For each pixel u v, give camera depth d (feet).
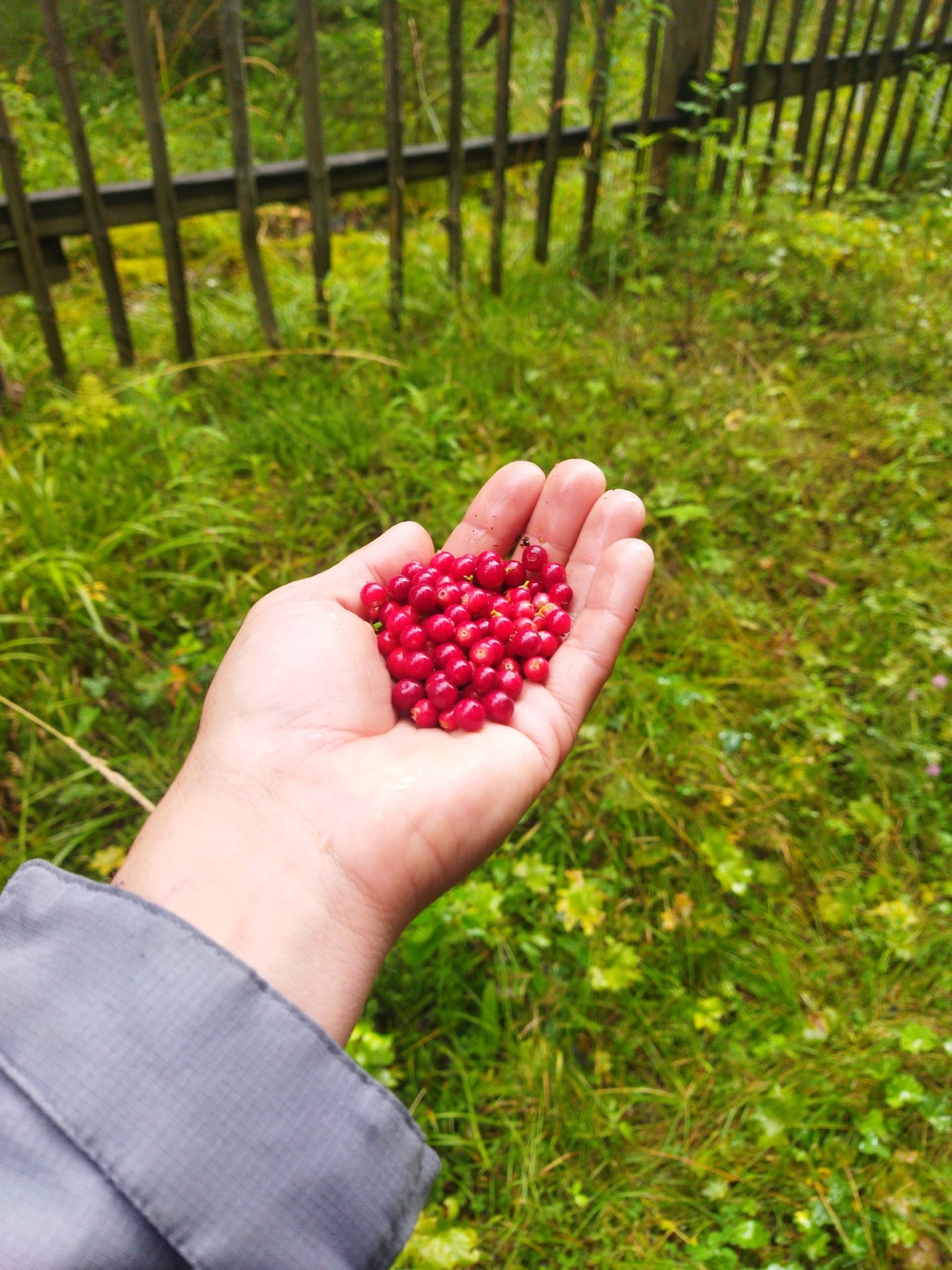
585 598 1.04
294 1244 0.48
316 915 0.63
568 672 0.92
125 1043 0.49
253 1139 0.48
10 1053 0.48
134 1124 0.47
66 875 0.54
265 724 0.73
